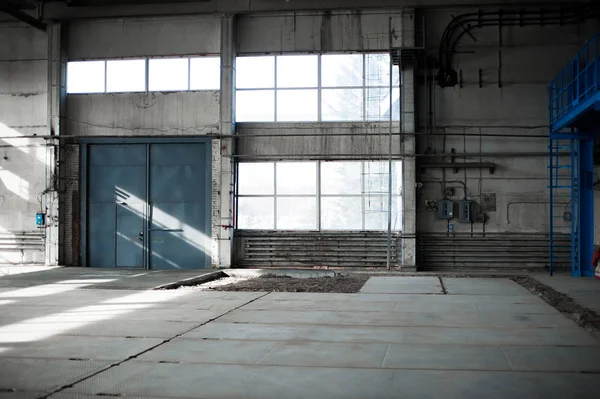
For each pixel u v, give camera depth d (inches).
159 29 844.0
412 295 527.5
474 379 246.2
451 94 800.9
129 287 586.6
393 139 804.0
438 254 799.7
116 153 853.8
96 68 858.1
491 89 794.8
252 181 834.8
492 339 330.3
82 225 856.3
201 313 422.9
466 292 547.2
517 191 788.6
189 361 279.0
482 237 791.1
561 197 780.6
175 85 843.4
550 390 229.6
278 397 222.7
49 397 223.5
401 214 804.0
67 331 353.4
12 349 304.8
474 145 796.0
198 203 831.7
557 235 780.0
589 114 643.5
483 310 438.6
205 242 826.8
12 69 863.1
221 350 302.2
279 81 827.4
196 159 834.8
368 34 805.9
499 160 792.3
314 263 816.3
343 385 237.9
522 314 419.8
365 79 813.9
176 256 834.2
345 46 810.8
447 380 244.7
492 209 791.7
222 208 818.8
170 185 839.1
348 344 316.8
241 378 249.1
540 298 505.7
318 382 242.4
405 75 792.9
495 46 793.6
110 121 852.0
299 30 820.0
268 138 829.2
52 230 849.5
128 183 849.5
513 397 221.0
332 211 819.4
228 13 811.4
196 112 834.2
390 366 269.0
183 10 812.6
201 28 834.8
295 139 823.1
